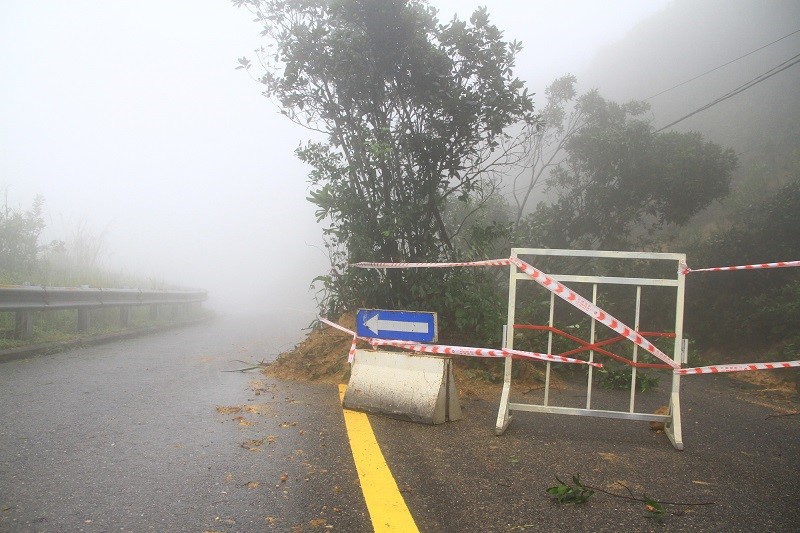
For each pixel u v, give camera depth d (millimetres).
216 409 4871
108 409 4734
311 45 7473
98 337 9578
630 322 12633
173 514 2680
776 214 12336
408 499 2971
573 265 13156
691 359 10422
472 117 7543
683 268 4516
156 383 6051
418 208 7414
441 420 4695
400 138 7633
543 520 2746
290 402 5281
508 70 7887
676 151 12938
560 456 3844
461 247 8852
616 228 13617
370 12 7117
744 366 4395
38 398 5051
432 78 7488
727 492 3227
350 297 7977
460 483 3242
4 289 7516
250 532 2516
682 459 3896
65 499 2818
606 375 7109
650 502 2881
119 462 3396
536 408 4637
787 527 2738
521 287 10500
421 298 7262
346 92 7715
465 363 6922
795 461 3965
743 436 4727
